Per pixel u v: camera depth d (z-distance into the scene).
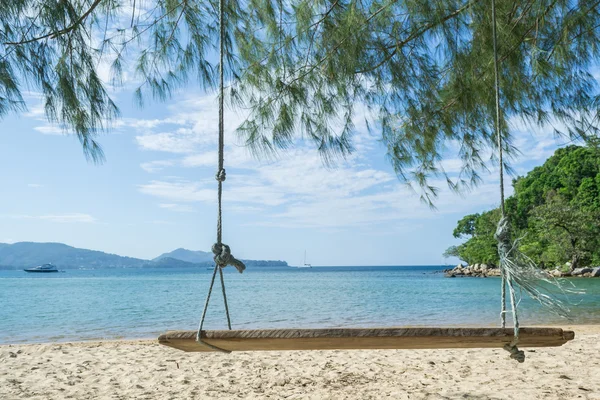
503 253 2.61
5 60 3.98
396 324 13.45
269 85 5.21
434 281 53.78
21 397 4.69
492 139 5.58
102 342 8.40
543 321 12.96
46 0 3.97
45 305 22.14
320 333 2.33
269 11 5.01
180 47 4.97
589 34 4.95
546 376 5.12
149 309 19.42
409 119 5.62
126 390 4.93
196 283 53.62
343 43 4.85
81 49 4.28
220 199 2.93
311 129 5.28
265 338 2.38
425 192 5.79
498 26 4.71
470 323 13.40
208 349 2.64
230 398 4.55
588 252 47.12
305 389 4.82
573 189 51.78
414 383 4.98
